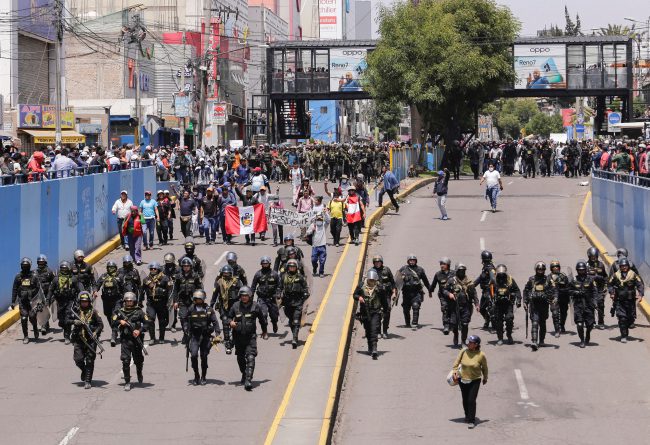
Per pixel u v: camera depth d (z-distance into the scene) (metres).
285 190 69.06
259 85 137.75
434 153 91.44
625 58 94.94
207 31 87.69
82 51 91.88
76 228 43.41
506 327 29.39
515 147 87.38
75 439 21.06
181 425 21.97
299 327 28.64
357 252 42.97
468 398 22.25
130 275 29.25
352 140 163.00
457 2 89.00
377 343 29.56
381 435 21.98
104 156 50.38
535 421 22.64
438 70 82.56
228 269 26.20
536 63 95.25
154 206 45.84
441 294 29.67
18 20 70.19
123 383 25.56
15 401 24.00
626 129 78.69
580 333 29.06
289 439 20.05
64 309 29.75
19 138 67.69
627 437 21.38
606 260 41.19
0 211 34.16
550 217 55.28
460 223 53.22
